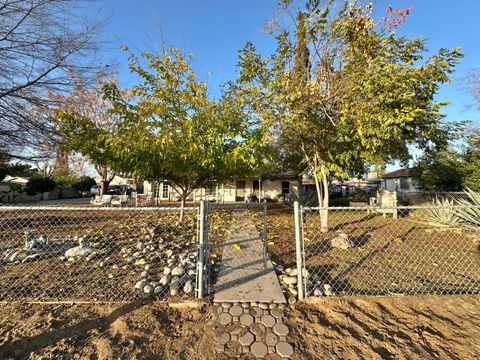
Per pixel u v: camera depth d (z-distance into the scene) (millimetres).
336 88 5828
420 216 10008
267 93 6379
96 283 3619
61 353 2279
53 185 26875
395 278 3926
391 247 5750
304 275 3246
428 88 5805
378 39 5516
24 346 2355
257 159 6926
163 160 6684
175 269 3889
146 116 6879
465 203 7469
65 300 3119
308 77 6383
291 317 2844
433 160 12188
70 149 6520
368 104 5043
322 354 2311
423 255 5109
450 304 3070
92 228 7762
